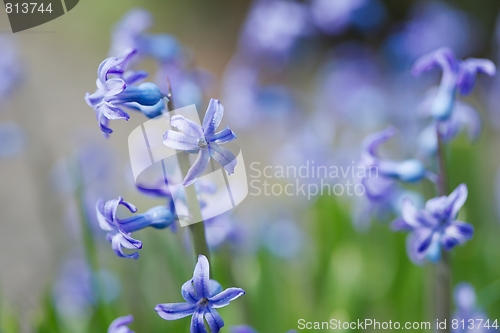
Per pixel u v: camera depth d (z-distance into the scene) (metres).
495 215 0.79
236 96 0.88
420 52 0.92
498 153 1.05
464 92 0.47
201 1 1.91
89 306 0.65
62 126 1.29
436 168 0.53
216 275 0.56
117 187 0.89
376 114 0.89
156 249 0.65
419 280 0.61
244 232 0.64
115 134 1.14
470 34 1.61
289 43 0.87
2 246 1.00
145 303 0.63
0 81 0.83
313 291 0.68
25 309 0.69
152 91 0.40
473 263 0.66
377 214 0.63
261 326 0.60
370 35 0.92
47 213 0.84
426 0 1.54
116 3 1.83
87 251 0.54
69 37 1.76
